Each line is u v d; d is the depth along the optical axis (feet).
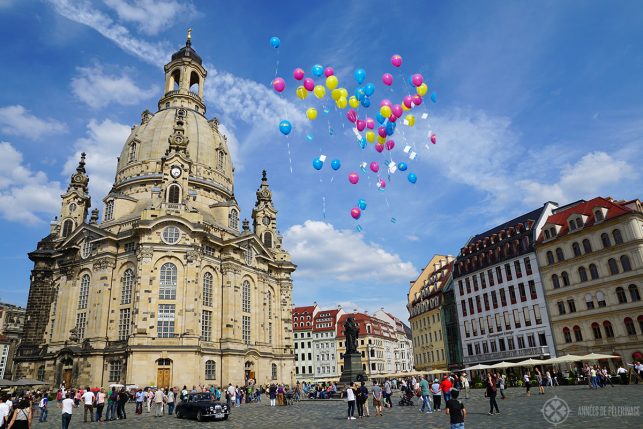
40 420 133.90
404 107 100.94
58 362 238.68
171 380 220.43
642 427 66.44
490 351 272.31
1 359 462.60
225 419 124.98
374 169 109.60
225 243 268.41
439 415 105.81
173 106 351.87
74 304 256.93
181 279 238.68
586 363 216.95
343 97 96.63
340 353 483.92
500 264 271.69
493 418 92.73
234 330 258.78
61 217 313.53
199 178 305.12
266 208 345.51
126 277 247.09
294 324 513.45
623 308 207.41
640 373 168.04
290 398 190.60
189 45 386.32
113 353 229.25
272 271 320.70
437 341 332.80
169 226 243.60
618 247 212.43
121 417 135.54
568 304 231.50
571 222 236.22
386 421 99.35
